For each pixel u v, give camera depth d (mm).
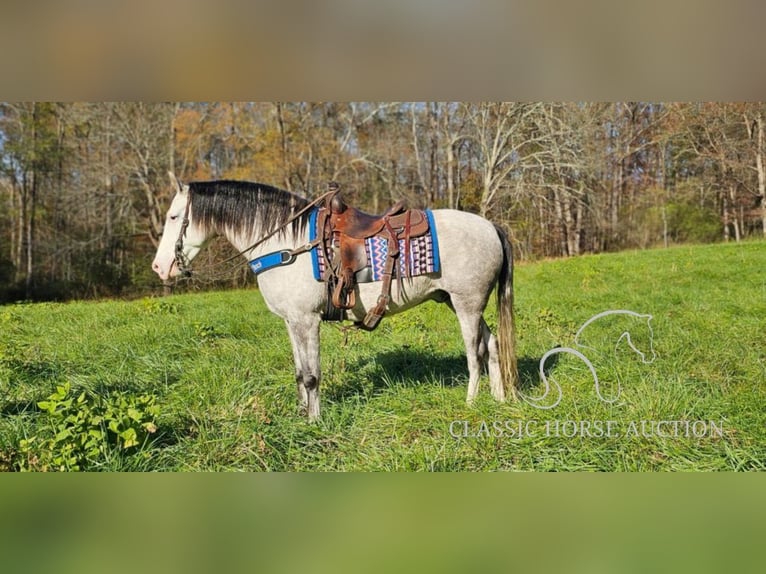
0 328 5555
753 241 8141
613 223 9156
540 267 8023
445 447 2721
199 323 5305
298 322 2980
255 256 3041
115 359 4305
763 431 2828
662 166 8898
